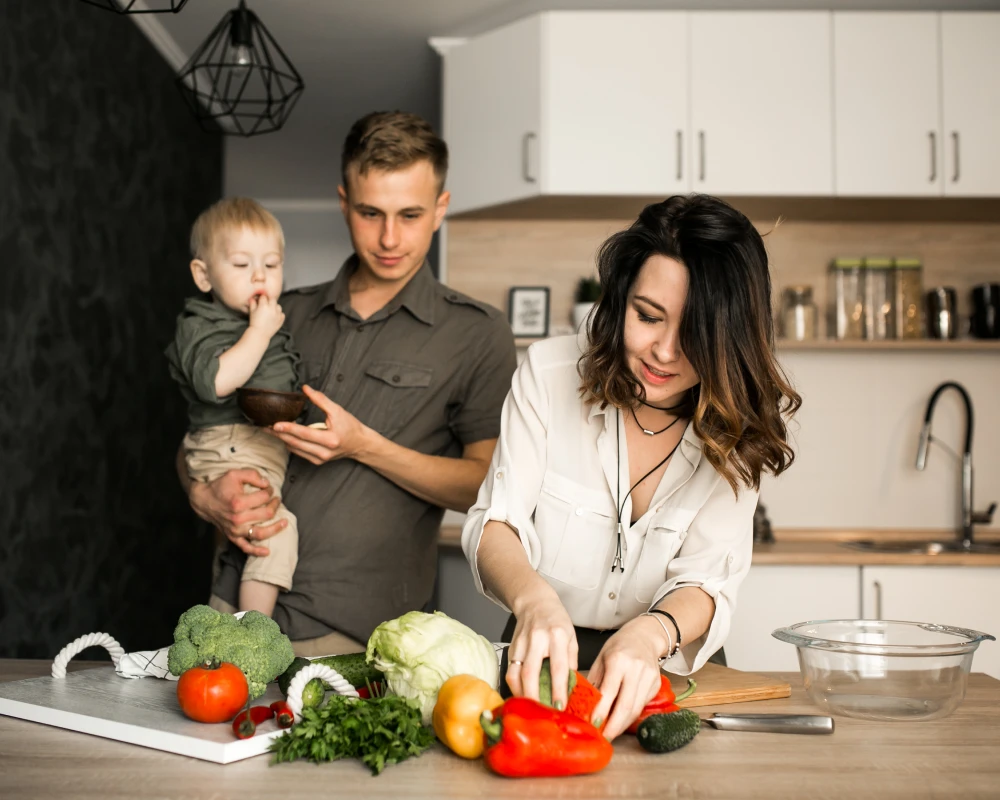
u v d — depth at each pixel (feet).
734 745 3.43
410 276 6.46
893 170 10.56
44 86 9.17
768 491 11.61
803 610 9.59
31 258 8.90
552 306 11.79
